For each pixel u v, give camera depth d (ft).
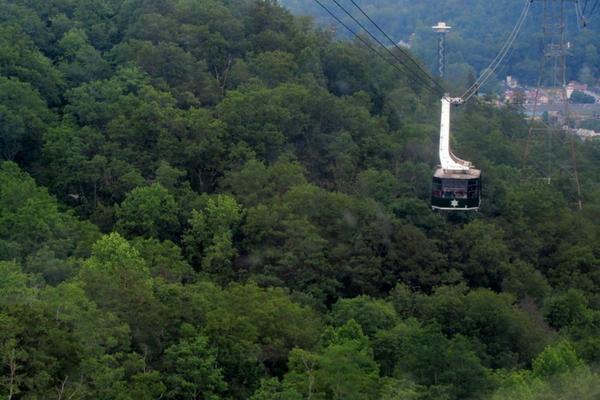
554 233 524.93
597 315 415.44
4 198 423.23
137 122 524.11
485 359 364.38
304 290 428.97
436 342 323.37
